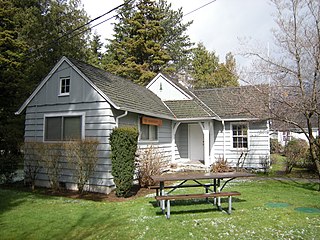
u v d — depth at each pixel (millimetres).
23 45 16828
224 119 15188
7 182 11625
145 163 10648
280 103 9531
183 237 5016
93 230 5586
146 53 26984
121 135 8953
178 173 13883
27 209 7398
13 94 15883
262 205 7375
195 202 7871
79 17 25422
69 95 10883
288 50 9500
